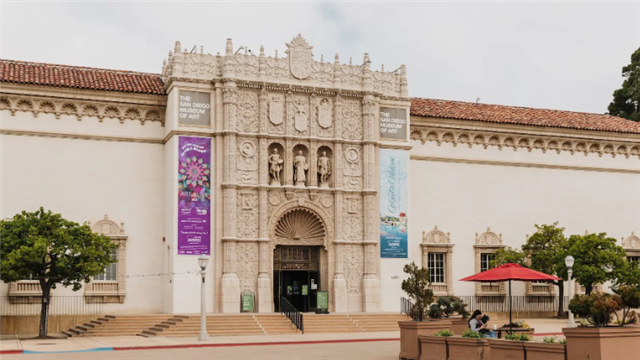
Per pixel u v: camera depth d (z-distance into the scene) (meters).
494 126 49.41
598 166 52.31
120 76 44.28
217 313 39.81
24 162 39.75
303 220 43.31
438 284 47.16
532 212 50.16
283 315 38.53
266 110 42.38
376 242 43.88
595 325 20.02
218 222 41.12
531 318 48.47
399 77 45.94
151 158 42.41
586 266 43.16
